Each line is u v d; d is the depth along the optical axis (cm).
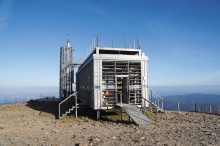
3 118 2394
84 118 2378
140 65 2386
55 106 3616
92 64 2345
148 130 1562
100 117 2366
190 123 1866
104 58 2298
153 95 2653
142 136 1338
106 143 1181
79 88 3469
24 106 3778
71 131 1614
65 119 2330
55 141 1284
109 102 2341
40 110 3247
